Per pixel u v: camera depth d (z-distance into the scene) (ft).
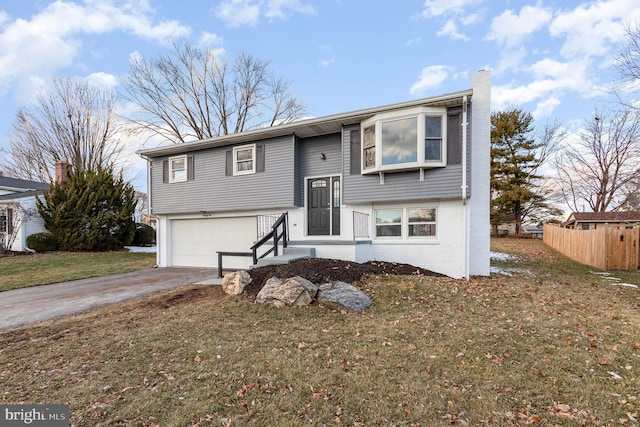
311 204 34.14
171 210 40.57
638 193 61.36
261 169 34.78
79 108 74.49
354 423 8.34
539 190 80.07
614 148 68.33
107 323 16.69
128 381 10.56
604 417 8.52
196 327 15.60
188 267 40.22
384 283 21.95
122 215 57.41
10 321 17.79
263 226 35.99
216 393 9.77
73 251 53.42
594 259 37.35
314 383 10.30
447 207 28.19
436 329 15.08
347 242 27.14
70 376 10.96
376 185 29.27
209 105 72.38
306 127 31.45
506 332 14.56
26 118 72.74
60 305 21.22
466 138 26.17
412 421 8.41
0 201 54.08
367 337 14.19
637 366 11.34
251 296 20.07
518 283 25.95
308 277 20.76
